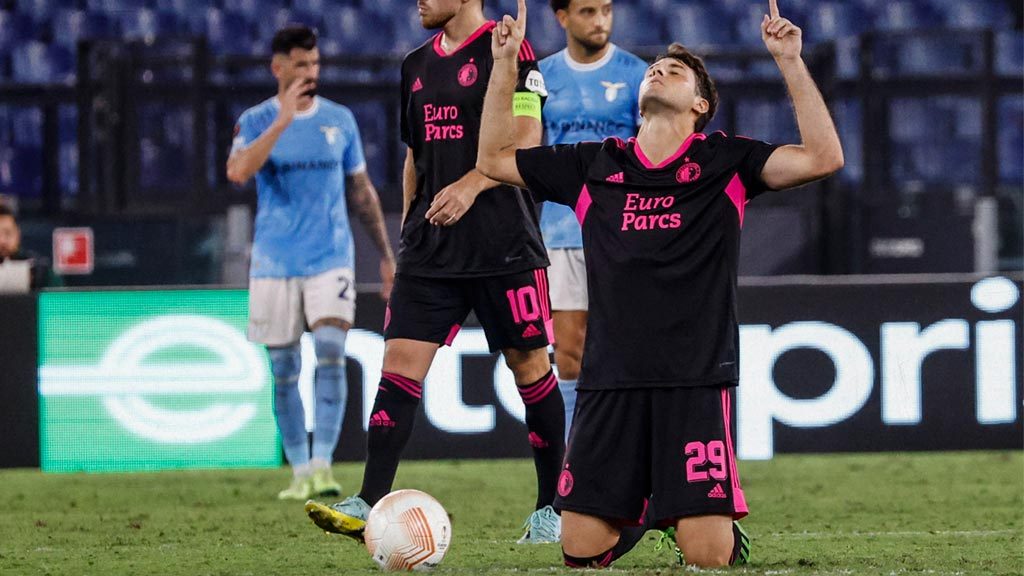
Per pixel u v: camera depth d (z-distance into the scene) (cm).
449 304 1772
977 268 4084
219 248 4081
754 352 3072
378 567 1536
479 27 1786
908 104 4575
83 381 3020
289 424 2523
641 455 1433
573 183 1491
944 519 2116
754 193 1454
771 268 4072
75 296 3014
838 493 2492
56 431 3023
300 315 2538
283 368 2530
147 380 3017
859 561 1622
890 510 2241
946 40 4975
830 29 5103
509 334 1792
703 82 1487
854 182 4494
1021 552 1717
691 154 1451
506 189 1777
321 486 2520
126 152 4056
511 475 2842
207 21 4962
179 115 4166
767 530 1988
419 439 3055
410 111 1802
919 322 3102
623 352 1427
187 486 2720
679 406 1414
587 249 1473
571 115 2253
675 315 1420
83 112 4075
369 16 5003
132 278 4075
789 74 1407
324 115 2536
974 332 3108
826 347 3086
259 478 2864
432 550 1483
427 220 1764
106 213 4062
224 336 3016
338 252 2530
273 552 1756
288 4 4988
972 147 4569
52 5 4931
